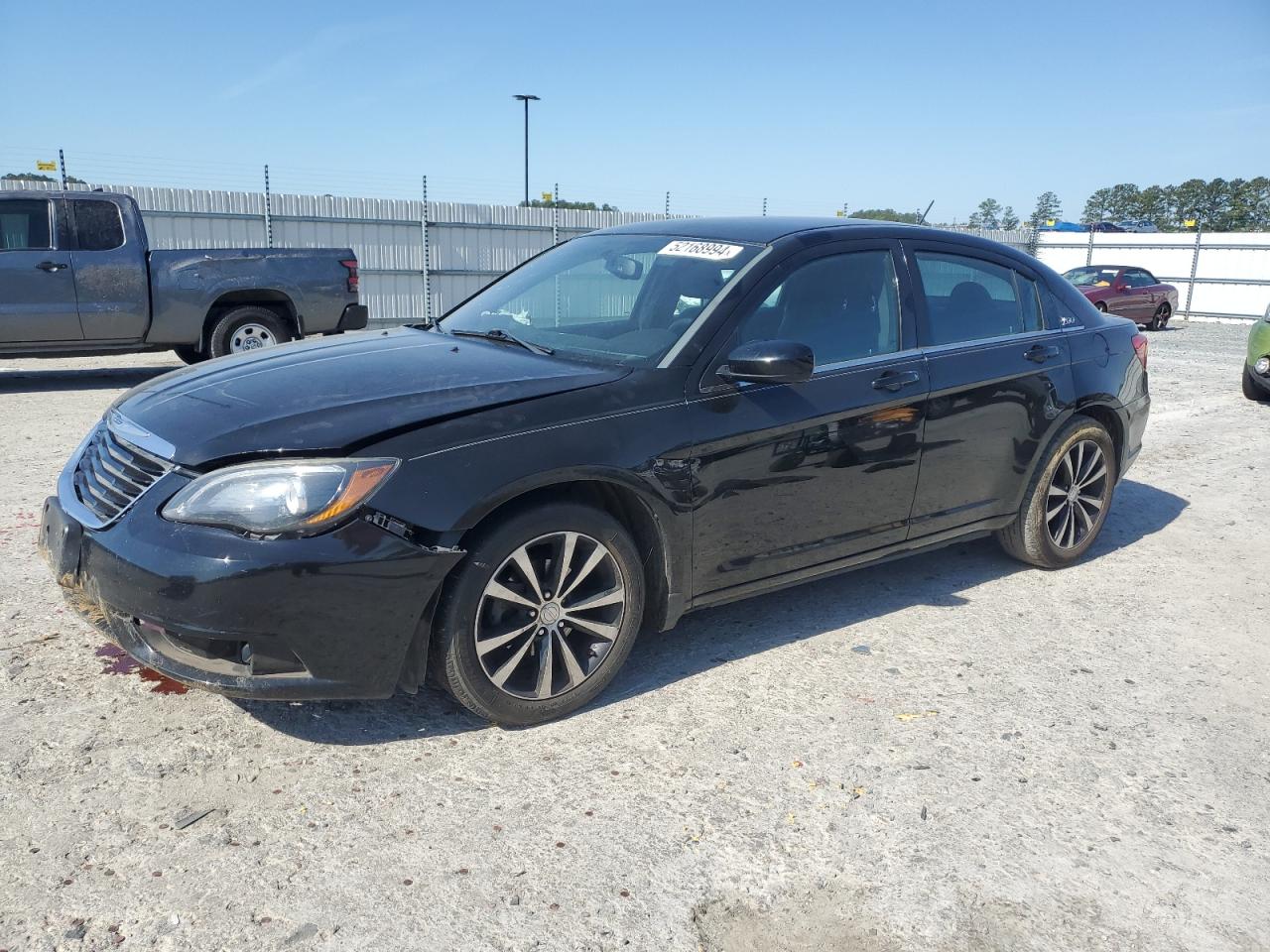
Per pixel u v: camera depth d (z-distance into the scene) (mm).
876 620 4289
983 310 4516
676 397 3371
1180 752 3250
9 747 2996
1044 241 31922
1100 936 2377
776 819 2789
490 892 2439
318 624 2779
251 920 2309
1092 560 5219
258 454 2797
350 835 2641
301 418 2922
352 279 11375
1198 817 2879
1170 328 24828
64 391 10367
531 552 3158
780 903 2447
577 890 2463
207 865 2496
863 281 4059
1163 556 5312
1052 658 3951
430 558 2869
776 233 3979
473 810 2775
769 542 3691
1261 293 27875
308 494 2752
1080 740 3305
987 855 2666
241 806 2752
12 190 9688
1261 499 6582
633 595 3355
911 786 2980
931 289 4301
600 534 3225
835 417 3754
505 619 3152
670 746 3162
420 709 3344
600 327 3797
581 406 3195
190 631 2711
